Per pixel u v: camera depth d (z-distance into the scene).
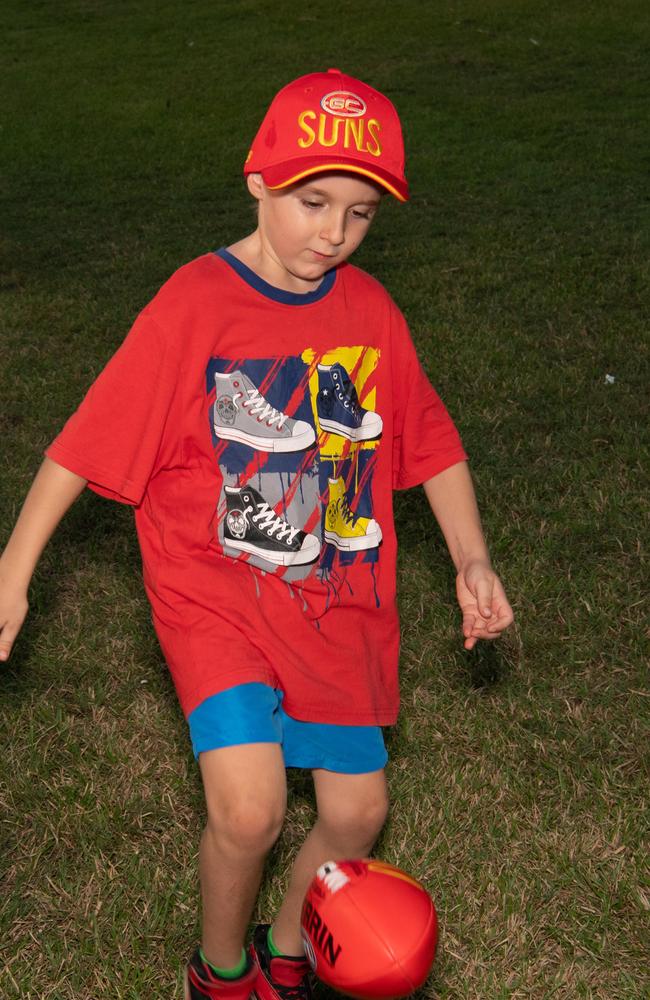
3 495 4.94
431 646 3.88
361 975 1.87
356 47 18.97
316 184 2.18
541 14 20.23
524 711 3.56
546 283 8.00
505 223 9.75
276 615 2.32
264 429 2.34
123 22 22.30
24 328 7.39
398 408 2.57
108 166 12.89
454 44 18.69
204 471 2.34
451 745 3.42
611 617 3.99
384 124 2.25
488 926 2.77
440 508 2.62
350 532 2.45
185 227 10.27
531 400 5.89
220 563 2.33
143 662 3.87
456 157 12.43
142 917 2.78
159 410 2.28
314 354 2.36
